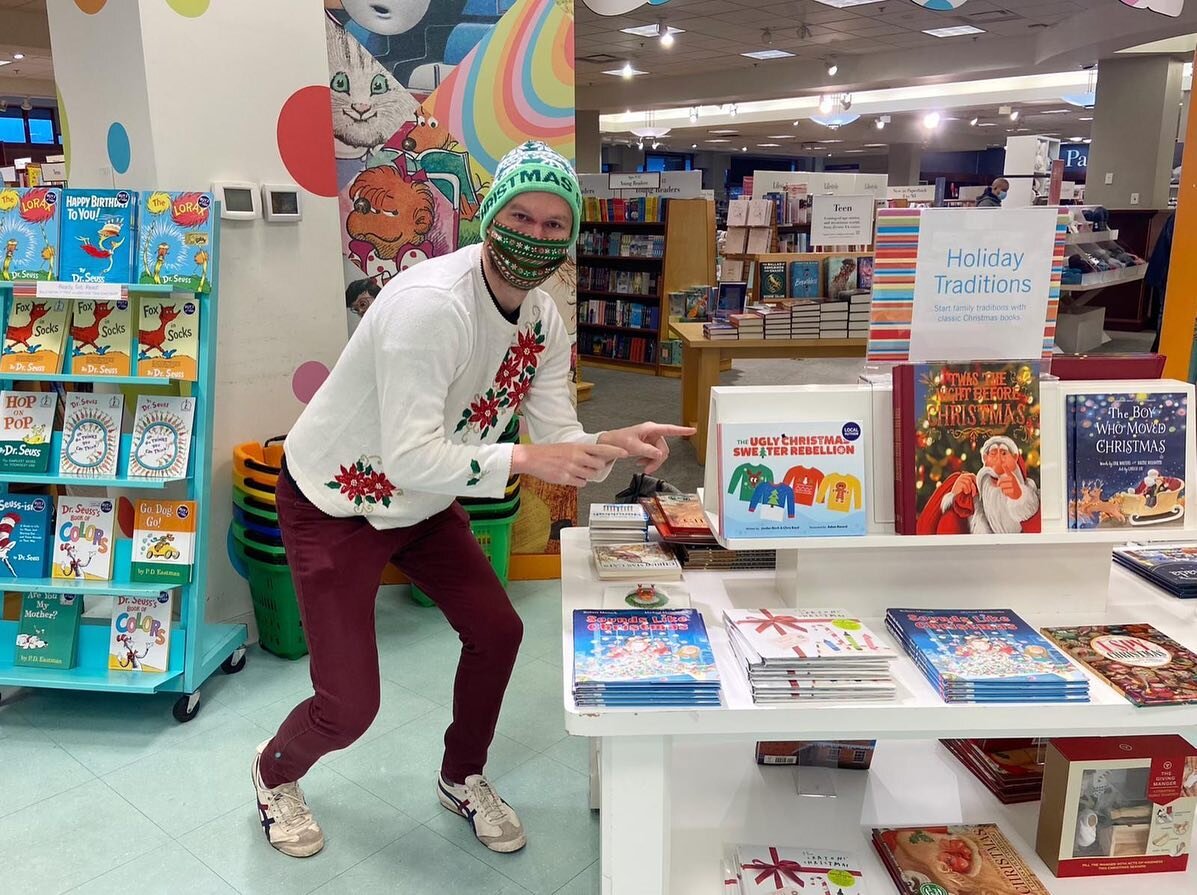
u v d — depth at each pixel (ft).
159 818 7.45
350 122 11.26
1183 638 5.20
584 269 32.01
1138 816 5.54
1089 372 5.34
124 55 9.21
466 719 7.01
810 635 4.70
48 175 20.88
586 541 6.82
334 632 6.06
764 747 6.63
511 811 7.22
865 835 5.94
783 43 38.24
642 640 4.87
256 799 7.65
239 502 10.11
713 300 22.98
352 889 6.64
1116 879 5.57
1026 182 28.94
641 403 25.50
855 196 23.72
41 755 8.36
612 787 4.57
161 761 8.27
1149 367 5.35
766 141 76.33
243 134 9.81
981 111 54.49
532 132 11.88
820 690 4.41
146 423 8.83
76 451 8.83
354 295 11.81
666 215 28.94
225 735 8.72
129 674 8.84
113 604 10.55
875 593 5.40
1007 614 5.24
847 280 21.33
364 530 6.10
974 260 5.01
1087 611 5.53
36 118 54.90
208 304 8.71
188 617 8.86
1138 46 35.42
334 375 5.89
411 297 5.16
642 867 4.71
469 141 11.72
